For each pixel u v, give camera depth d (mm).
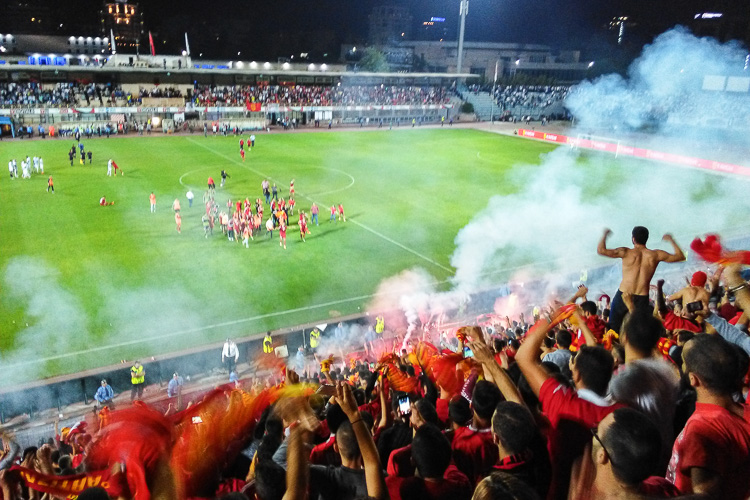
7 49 130125
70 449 13523
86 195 47531
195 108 89188
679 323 7918
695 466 3807
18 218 41156
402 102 106938
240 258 35156
